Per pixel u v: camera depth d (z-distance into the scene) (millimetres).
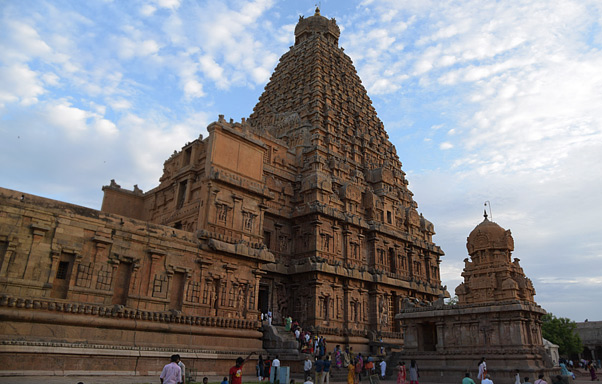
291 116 65000
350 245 52312
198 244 35219
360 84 77688
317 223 48406
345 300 48719
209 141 39312
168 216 42844
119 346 27797
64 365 24953
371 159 67625
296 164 56812
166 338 31438
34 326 25219
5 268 24734
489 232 38969
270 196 42750
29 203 26500
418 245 62938
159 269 32344
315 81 67188
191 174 40656
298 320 45844
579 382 38531
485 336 35000
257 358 35812
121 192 48875
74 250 27797
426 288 60156
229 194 39344
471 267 39250
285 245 49562
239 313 37125
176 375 15867
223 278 36500
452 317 37406
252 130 52062
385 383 34938
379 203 58281
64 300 26484
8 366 22938
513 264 38719
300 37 83000
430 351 38625
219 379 30578
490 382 21266
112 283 29312
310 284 45844
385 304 53094
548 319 81750
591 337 89250
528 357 32250
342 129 65000
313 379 32156
